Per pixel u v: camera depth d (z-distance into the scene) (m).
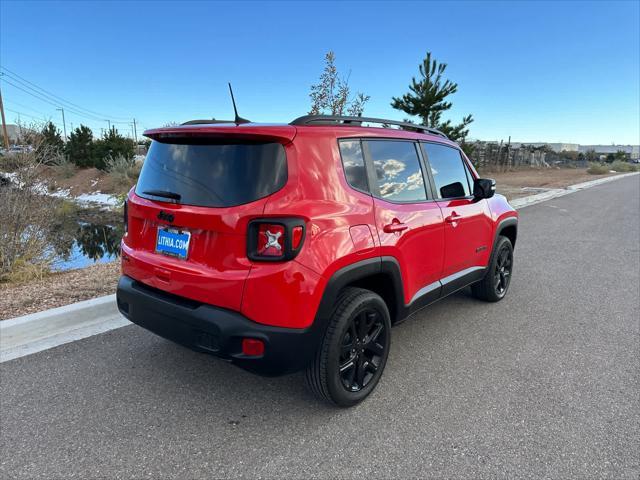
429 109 17.53
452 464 2.30
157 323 2.65
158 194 2.63
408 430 2.59
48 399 2.82
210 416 2.69
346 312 2.58
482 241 4.22
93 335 3.76
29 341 3.63
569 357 3.57
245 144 2.41
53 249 6.43
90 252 9.29
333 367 2.56
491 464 2.30
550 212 13.02
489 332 4.05
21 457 2.29
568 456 2.38
